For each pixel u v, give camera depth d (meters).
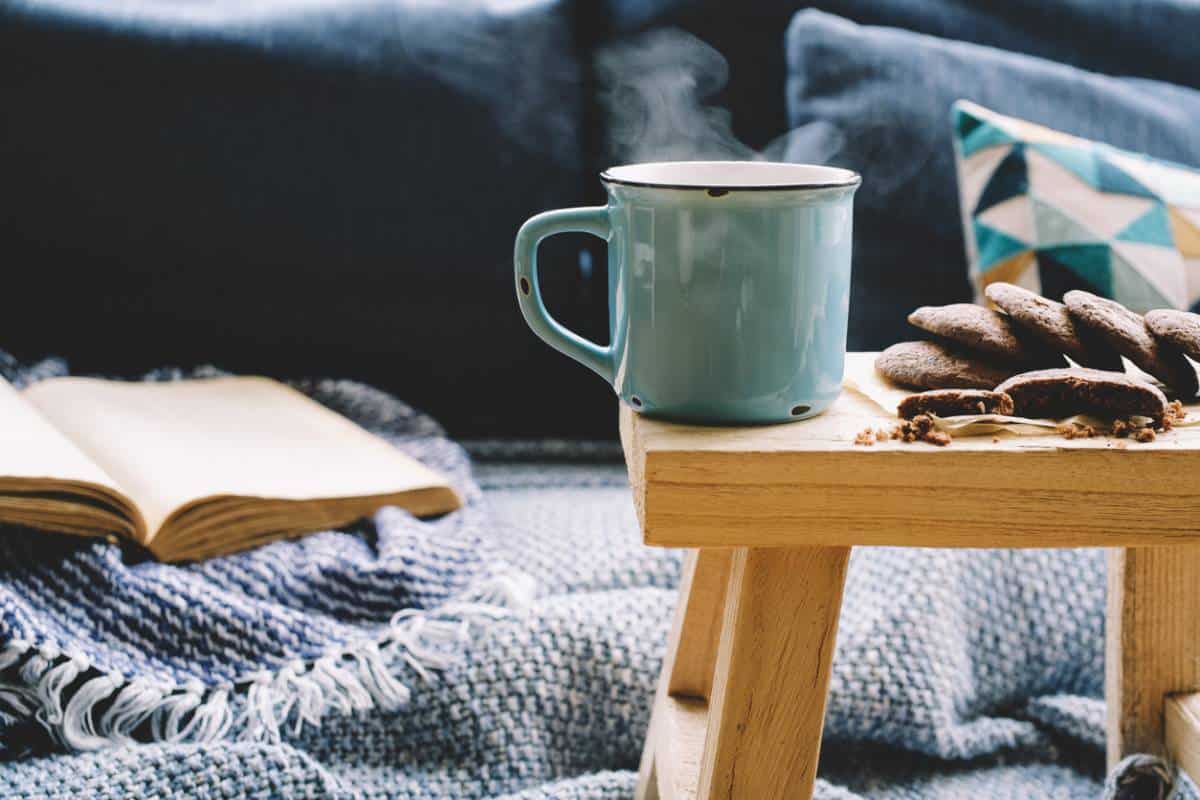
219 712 0.89
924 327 0.67
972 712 1.02
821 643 0.63
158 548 0.98
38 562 0.93
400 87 1.28
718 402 0.60
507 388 1.35
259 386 1.28
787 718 0.64
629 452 0.65
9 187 1.28
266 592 0.98
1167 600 0.84
